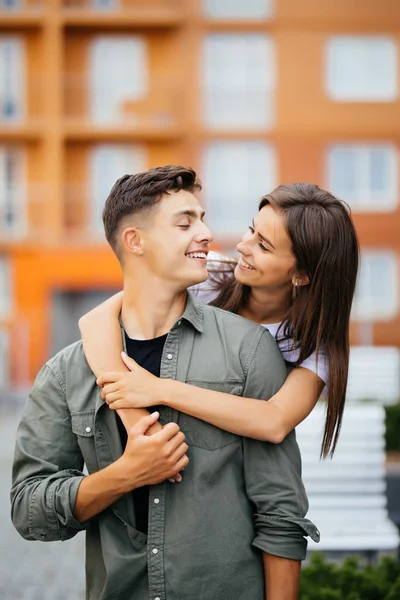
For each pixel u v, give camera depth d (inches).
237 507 93.9
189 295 99.4
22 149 928.9
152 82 931.3
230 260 122.2
